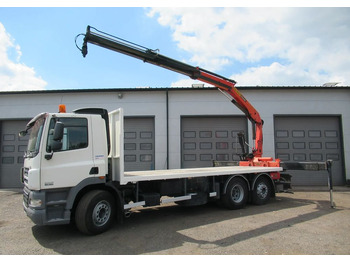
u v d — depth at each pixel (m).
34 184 4.72
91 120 5.52
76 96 13.08
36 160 4.81
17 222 6.36
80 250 4.43
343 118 13.10
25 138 13.16
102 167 5.47
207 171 7.44
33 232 5.49
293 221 6.17
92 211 5.13
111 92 13.08
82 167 5.20
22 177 5.89
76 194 5.08
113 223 6.07
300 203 8.53
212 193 7.31
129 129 13.09
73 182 5.07
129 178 5.65
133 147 13.00
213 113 12.98
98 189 5.57
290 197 9.70
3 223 6.28
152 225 5.92
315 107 13.13
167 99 13.01
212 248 4.42
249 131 13.07
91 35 5.77
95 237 5.09
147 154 12.97
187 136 13.16
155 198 6.13
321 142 13.22
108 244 4.70
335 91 13.22
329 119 13.34
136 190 5.95
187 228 5.66
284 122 13.32
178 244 4.65
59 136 4.73
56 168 4.91
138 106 13.02
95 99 13.05
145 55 6.76
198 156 13.07
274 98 13.17
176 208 7.89
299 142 13.22
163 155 12.77
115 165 5.87
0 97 13.13
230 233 5.26
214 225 5.88
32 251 4.42
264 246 4.50
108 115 6.17
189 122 13.23
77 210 5.09
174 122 12.95
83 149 5.30
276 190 8.72
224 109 13.00
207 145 13.12
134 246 4.57
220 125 13.24
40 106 13.05
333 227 5.63
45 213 4.72
